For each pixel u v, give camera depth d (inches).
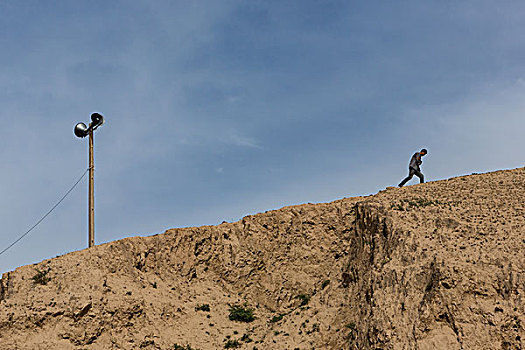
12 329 948.0
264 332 1033.5
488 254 881.5
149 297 1066.7
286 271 1166.3
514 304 795.4
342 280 1092.5
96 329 973.8
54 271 1050.7
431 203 1117.1
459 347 771.4
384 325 834.8
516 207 1038.4
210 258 1189.7
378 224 1073.5
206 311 1089.4
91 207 1173.1
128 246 1140.5
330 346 930.7
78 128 1194.0
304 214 1264.8
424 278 871.7
